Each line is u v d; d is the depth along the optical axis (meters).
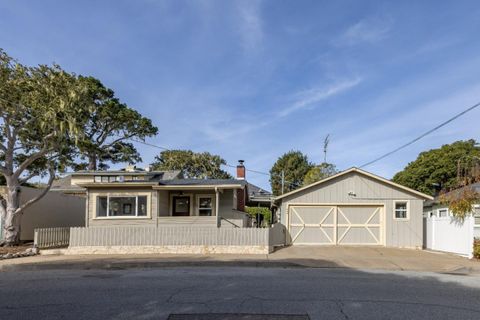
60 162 22.84
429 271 13.19
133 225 21.55
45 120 18.88
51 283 10.63
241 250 17.95
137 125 35.25
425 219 21.72
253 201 33.44
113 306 7.75
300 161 57.06
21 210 20.97
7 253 17.42
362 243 21.75
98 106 32.62
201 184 22.14
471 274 12.78
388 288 9.66
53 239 19.75
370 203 21.86
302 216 22.03
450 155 40.50
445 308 7.62
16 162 23.61
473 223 16.89
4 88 18.77
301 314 7.12
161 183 22.50
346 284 10.22
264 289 9.46
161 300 8.25
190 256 16.69
